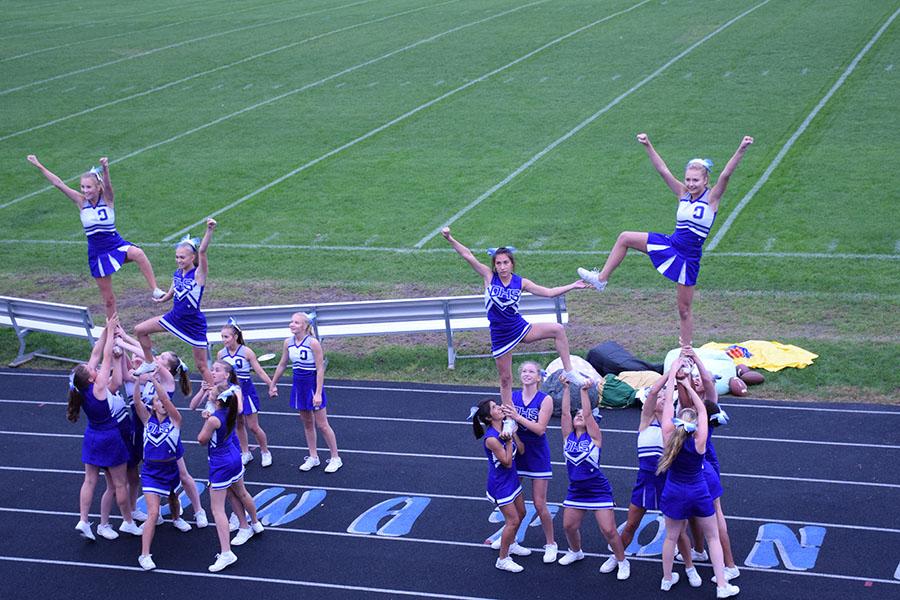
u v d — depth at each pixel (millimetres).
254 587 9367
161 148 25938
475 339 15359
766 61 29516
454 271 17500
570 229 18938
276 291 17094
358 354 15016
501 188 21453
